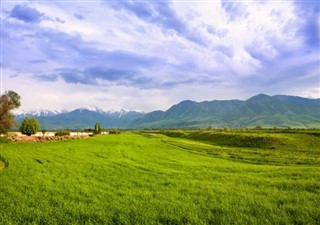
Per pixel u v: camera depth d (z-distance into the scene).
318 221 15.16
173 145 82.69
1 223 15.74
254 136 96.25
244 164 41.25
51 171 33.06
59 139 96.44
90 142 81.94
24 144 75.19
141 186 25.03
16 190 23.28
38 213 17.02
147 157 49.78
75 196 21.22
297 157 49.06
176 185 24.94
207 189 23.09
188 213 16.73
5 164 40.03
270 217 15.95
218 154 56.88
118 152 57.12
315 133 94.69
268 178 27.47
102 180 27.78
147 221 15.83
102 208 18.05
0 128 99.81
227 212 16.91
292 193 20.94
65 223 15.68
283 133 106.44
